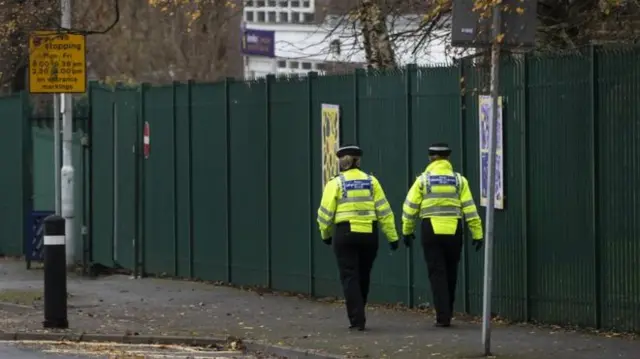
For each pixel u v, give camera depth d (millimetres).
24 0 71375
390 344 42281
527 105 45938
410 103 51719
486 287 38812
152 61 121375
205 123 66062
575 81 43781
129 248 71250
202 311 54375
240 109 63156
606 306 43031
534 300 46188
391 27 63781
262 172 61719
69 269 71938
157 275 70000
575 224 44125
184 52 122688
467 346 41188
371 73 53812
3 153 85125
